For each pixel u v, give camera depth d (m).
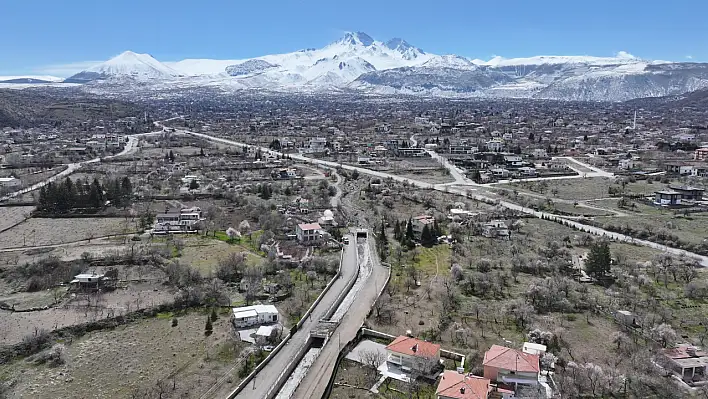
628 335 119.94
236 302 141.62
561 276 155.75
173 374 108.75
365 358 112.06
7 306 137.38
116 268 160.62
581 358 110.44
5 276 157.12
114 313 133.25
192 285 148.75
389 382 103.44
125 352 117.19
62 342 120.75
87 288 148.62
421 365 105.12
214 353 117.00
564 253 176.25
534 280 153.62
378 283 155.75
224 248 184.00
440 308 135.00
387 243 194.25
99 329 127.25
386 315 131.50
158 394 101.44
